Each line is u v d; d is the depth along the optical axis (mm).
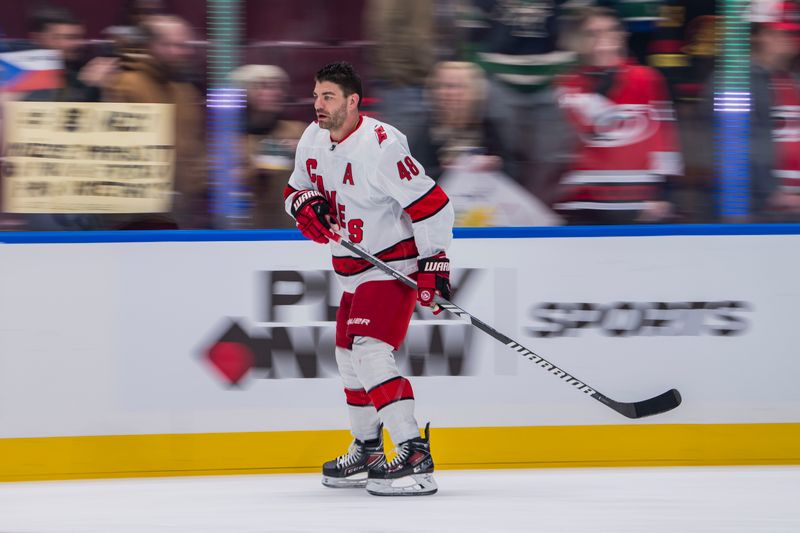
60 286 14625
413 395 14086
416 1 15125
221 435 14883
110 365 14711
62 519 12258
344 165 12789
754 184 15641
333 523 11922
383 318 13016
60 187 15031
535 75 15352
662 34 15422
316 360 14969
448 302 12914
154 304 14758
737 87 15602
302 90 15250
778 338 15406
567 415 15219
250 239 14836
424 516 12258
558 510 12523
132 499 13344
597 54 15375
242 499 13289
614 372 15258
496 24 15242
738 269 15328
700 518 12125
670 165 15547
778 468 15188
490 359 15102
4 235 14523
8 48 14828
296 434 14977
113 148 15078
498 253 15086
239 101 15148
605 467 15266
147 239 14727
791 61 15602
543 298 15156
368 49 15219
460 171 15422
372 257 12852
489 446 15148
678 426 15352
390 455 15242
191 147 15164
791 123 15609
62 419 14648
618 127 15453
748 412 15398
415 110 15297
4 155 14922
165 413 14805
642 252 15227
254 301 14875
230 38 15078
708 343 15344
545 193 15523
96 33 14922
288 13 15094
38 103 14938
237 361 14891
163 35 14977
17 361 14578
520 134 15414
